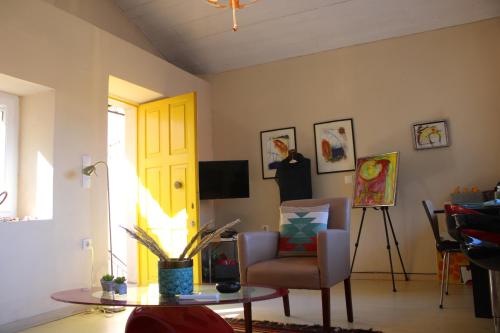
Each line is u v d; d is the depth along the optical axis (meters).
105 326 3.24
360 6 4.72
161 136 5.00
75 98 3.91
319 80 5.38
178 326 2.14
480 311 3.02
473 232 1.97
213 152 6.04
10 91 3.73
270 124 5.66
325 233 2.71
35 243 3.41
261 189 5.64
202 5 5.03
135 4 5.13
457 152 4.59
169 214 4.81
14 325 3.18
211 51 5.78
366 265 4.91
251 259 3.01
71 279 3.68
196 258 4.58
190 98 4.80
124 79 4.51
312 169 5.30
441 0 4.49
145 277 4.89
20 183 3.79
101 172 4.10
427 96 4.78
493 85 4.50
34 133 3.78
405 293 3.98
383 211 4.57
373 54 5.09
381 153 4.94
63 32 3.84
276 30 5.25
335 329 2.85
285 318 3.25
